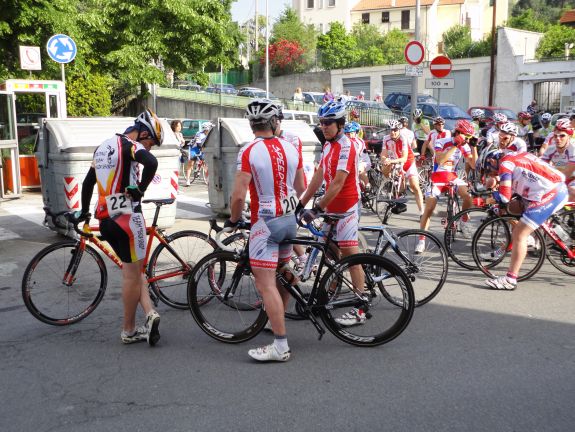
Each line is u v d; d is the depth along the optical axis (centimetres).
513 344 459
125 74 2383
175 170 915
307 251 478
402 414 351
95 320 525
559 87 3109
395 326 453
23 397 381
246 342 470
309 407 360
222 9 2472
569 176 700
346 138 488
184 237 545
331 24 4409
